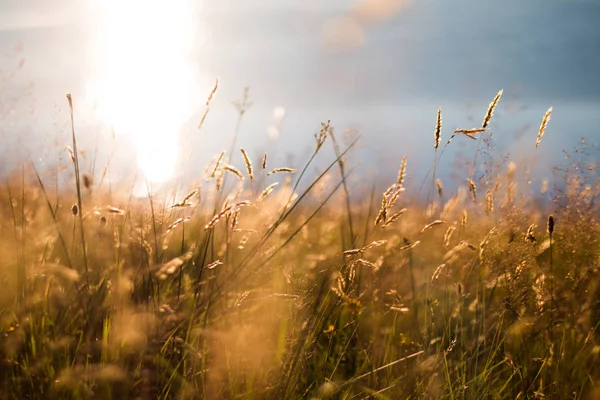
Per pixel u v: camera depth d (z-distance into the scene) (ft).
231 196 11.75
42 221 13.20
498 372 11.03
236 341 10.26
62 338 9.47
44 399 8.84
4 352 9.52
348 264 11.11
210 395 9.62
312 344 10.92
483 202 12.84
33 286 10.61
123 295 10.12
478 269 12.85
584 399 10.56
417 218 15.55
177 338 9.58
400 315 12.55
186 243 13.05
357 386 10.75
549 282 12.04
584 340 11.44
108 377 8.59
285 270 12.45
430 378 10.32
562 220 12.82
